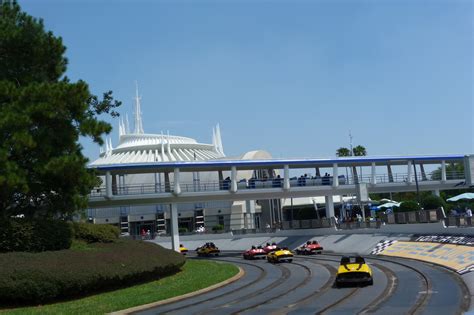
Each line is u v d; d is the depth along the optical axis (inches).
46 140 1106.1
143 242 1449.3
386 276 1156.5
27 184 1087.0
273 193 2480.3
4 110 1043.3
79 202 1203.2
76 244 1205.7
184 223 4050.2
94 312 845.8
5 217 1113.4
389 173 2736.2
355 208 3336.6
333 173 2576.3
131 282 1168.8
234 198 2428.6
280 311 796.6
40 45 1195.3
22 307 922.7
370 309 762.8
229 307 870.4
